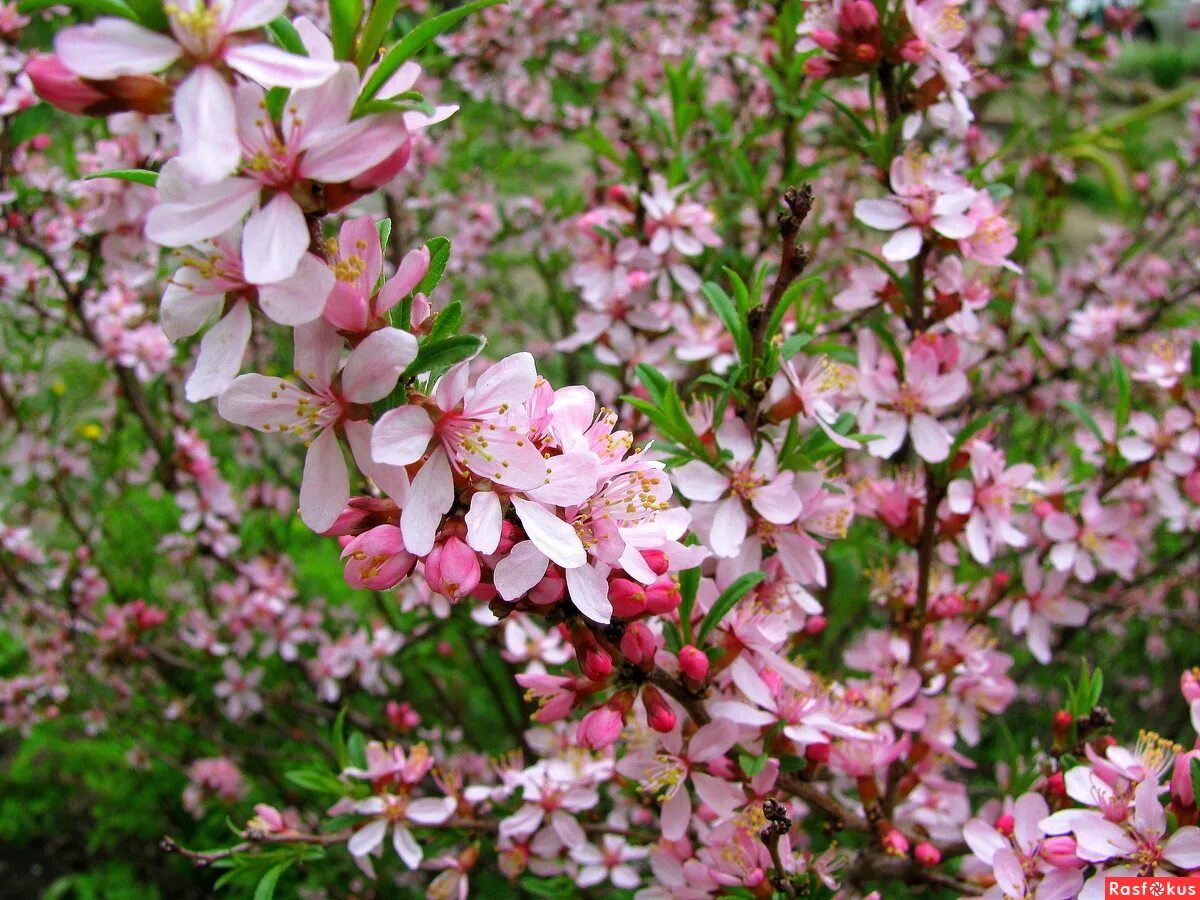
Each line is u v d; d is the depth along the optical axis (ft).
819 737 0.58
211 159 0.38
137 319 1.10
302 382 0.44
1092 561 0.87
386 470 0.43
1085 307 1.40
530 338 1.73
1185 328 1.30
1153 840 0.52
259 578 1.16
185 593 1.41
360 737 0.75
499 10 1.42
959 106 0.70
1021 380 1.26
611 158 0.98
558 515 0.47
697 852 0.62
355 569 0.45
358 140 0.40
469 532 0.43
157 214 0.39
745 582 0.55
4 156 0.98
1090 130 1.60
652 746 0.60
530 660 0.91
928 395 0.71
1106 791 0.55
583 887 0.85
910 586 0.80
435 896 0.74
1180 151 1.55
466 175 1.46
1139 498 1.06
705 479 0.60
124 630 1.16
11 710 1.29
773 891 0.56
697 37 1.43
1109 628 1.30
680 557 0.51
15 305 1.17
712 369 0.85
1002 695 0.81
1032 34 1.25
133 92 0.40
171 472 1.10
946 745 0.74
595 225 0.93
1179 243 1.72
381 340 0.41
